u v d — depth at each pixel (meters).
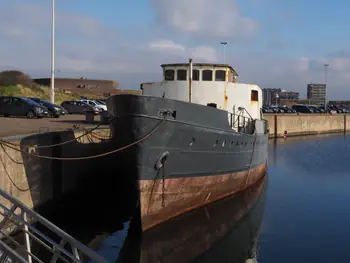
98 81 95.50
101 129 24.02
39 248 12.33
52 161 16.55
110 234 14.06
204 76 18.72
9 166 13.05
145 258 12.08
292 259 12.32
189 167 14.34
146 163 12.90
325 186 24.27
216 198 16.97
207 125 14.58
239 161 18.09
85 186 19.97
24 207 6.26
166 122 12.87
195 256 12.39
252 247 13.24
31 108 31.39
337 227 15.69
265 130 23.41
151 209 13.51
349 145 51.62
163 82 18.80
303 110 88.25
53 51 41.41
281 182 25.56
